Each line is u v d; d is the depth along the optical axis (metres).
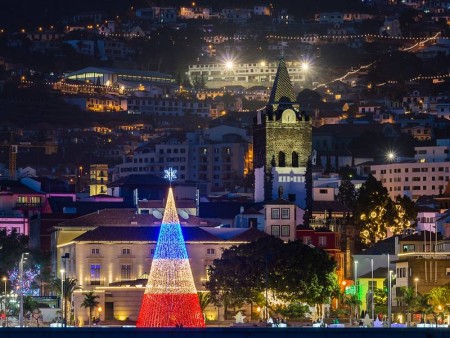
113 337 170.25
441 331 170.00
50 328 170.38
